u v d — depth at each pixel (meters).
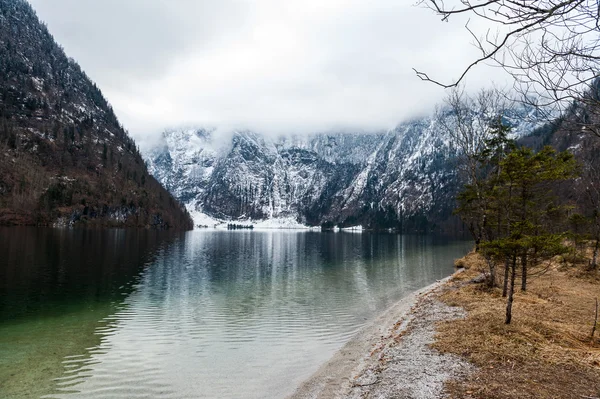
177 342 19.67
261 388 13.52
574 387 10.04
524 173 18.16
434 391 10.41
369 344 17.95
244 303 30.42
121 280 41.72
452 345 14.24
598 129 4.09
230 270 53.12
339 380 13.33
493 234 28.98
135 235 143.25
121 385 14.02
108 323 23.92
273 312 27.00
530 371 11.26
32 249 69.31
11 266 48.88
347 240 163.25
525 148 20.30
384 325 21.69
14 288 35.53
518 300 22.12
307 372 14.90
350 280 43.69
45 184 181.00
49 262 53.38
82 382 14.33
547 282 29.38
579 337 15.06
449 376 11.40
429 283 40.38
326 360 16.28
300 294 34.50
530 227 16.34
